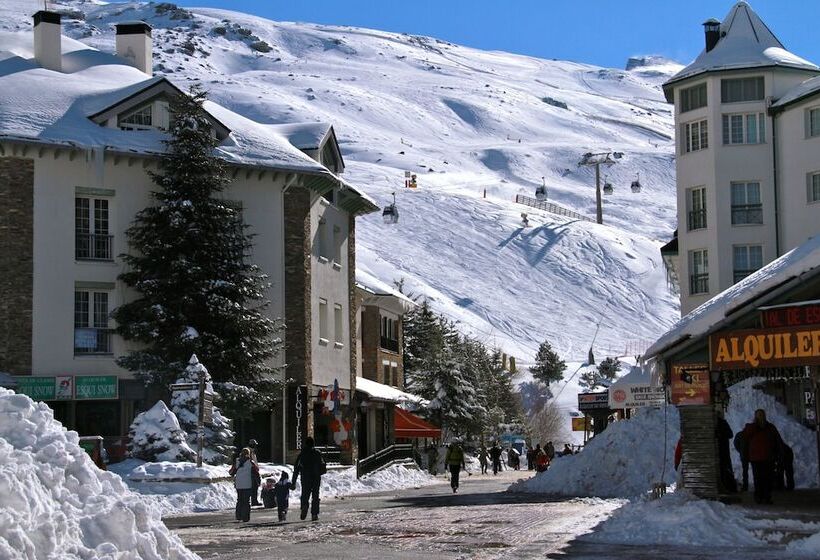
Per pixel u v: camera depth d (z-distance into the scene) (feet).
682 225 173.68
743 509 72.90
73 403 138.41
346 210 178.81
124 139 143.02
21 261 137.39
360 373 213.25
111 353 140.56
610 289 545.85
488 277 543.39
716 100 168.86
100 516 37.45
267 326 140.67
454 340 305.94
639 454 117.29
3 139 134.92
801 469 106.32
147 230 138.72
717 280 167.94
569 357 471.62
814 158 160.76
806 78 169.17
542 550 59.06
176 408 122.83
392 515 88.63
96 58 167.94
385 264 501.97
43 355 137.49
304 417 153.28
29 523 33.76
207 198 139.13
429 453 207.00
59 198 139.44
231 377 137.80
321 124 171.53
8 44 166.40
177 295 136.46
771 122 166.81
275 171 152.05
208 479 106.01
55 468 38.50
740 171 167.43
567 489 120.06
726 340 70.95
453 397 237.25
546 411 360.89
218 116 156.87
